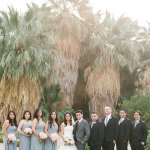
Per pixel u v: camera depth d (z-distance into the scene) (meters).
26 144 16.27
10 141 16.33
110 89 34.00
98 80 34.00
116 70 34.50
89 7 35.47
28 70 25.25
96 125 15.95
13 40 25.11
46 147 16.17
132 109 31.30
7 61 24.78
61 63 33.00
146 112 30.56
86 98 36.03
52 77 30.80
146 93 33.38
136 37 37.97
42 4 33.97
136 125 16.61
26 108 25.50
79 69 36.09
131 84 38.00
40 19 26.83
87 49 34.97
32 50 25.27
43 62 25.88
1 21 26.12
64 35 33.28
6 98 25.44
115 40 35.50
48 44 27.00
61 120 31.06
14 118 16.62
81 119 15.93
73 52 33.69
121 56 33.97
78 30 33.28
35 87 25.84
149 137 20.00
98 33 35.66
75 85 36.00
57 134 16.06
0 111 25.64
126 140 16.48
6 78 25.39
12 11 26.17
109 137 16.25
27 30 25.70
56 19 33.62
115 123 16.36
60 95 33.06
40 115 16.34
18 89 25.42
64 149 15.74
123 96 37.75
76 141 15.82
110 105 34.28
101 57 33.94
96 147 15.84
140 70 37.06
